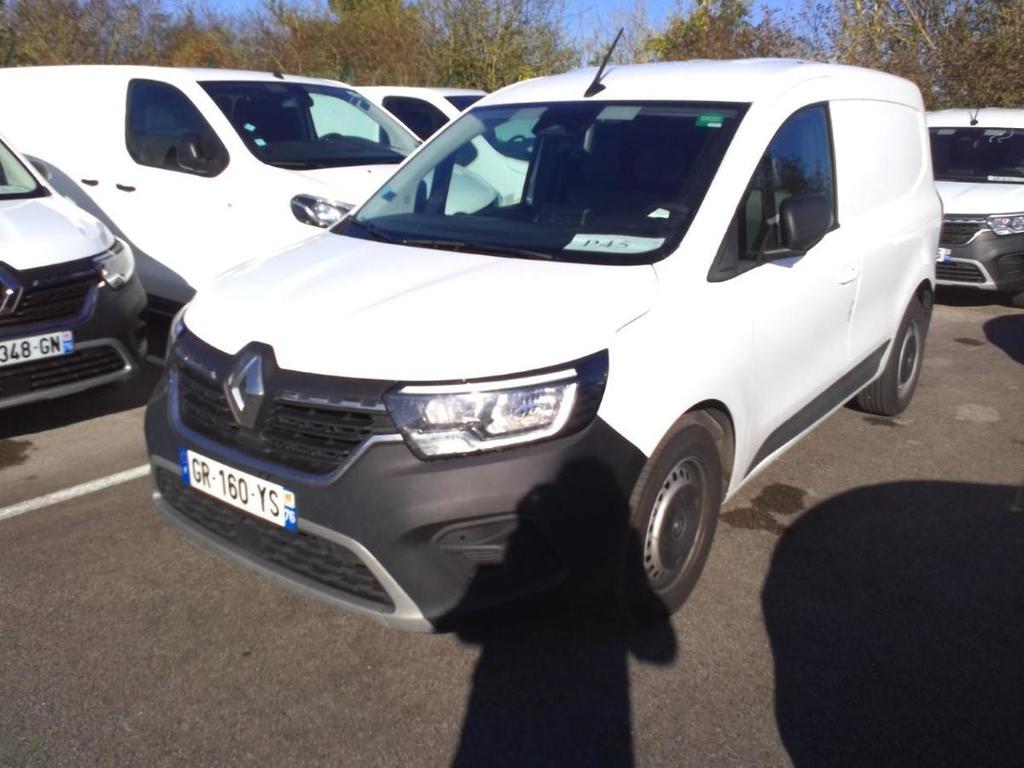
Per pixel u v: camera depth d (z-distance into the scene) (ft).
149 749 9.06
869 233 14.73
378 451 8.91
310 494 9.15
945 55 55.72
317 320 9.80
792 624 11.23
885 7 58.39
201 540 10.43
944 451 16.87
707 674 10.27
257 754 9.03
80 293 15.83
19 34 65.21
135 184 22.43
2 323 14.88
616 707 9.73
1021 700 9.91
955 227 27.66
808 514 14.19
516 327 9.39
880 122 15.70
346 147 23.70
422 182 13.67
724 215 11.34
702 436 10.62
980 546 13.26
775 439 12.78
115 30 70.18
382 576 9.00
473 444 8.88
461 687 10.02
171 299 22.21
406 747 9.15
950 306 29.53
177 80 22.27
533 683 10.09
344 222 13.57
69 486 14.93
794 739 9.30
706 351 10.46
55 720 9.43
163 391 10.97
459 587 9.05
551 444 9.05
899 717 9.63
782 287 12.02
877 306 15.42
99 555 12.67
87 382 16.03
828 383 13.99
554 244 11.45
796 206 11.35
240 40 78.07
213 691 9.91
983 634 11.10
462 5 66.80
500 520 8.93
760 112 12.35
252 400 9.55
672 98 12.97
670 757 9.05
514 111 14.05
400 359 9.05
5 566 12.35
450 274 10.69
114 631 10.93
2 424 17.67
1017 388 20.83
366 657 10.51
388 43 69.82
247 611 11.38
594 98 13.51
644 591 10.32
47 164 23.58
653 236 11.18
